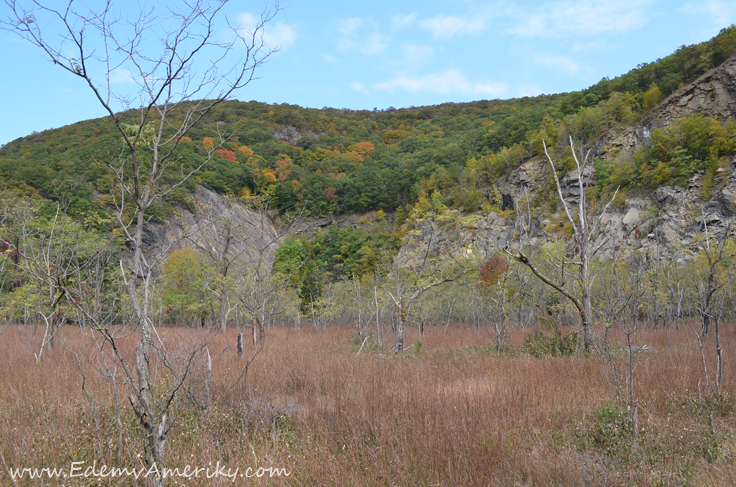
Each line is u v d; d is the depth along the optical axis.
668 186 42.09
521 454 4.59
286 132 119.12
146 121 4.08
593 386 7.45
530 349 12.38
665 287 18.81
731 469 4.22
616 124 57.44
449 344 16.72
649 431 5.27
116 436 4.86
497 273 16.59
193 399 5.70
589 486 4.00
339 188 84.06
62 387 6.93
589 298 11.75
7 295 15.36
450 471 4.09
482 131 88.31
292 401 7.07
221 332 17.88
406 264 17.53
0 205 11.27
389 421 5.43
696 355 9.82
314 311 26.78
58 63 3.40
